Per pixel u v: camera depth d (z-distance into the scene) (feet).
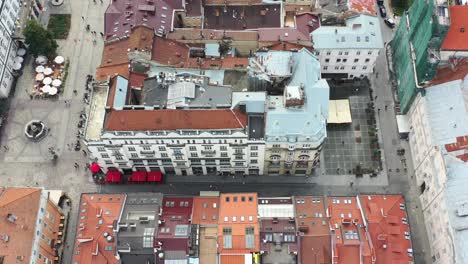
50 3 619.67
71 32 599.57
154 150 460.14
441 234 428.97
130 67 476.13
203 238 417.49
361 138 518.78
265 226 413.39
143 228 409.08
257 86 479.00
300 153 457.68
